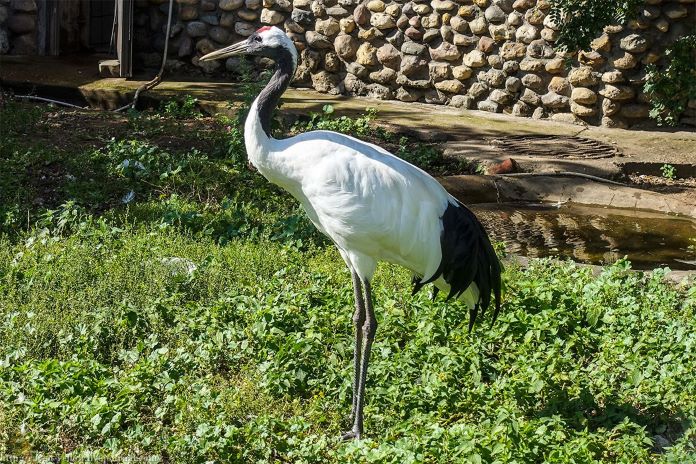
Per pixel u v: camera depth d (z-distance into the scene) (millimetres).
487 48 17594
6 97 16875
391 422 6793
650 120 16797
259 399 6871
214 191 11852
